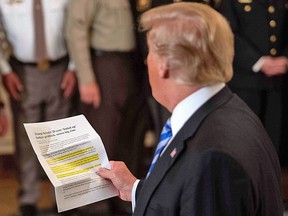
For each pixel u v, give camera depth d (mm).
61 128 1874
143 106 3965
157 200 1626
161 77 1657
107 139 3955
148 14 1679
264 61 3752
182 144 1612
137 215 1678
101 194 1907
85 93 3871
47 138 1835
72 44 3840
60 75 3945
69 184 1823
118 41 3861
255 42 3781
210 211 1518
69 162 1855
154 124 3965
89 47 3896
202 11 1624
